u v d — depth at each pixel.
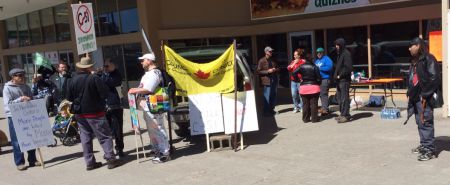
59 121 9.73
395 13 11.94
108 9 16.38
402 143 7.53
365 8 12.57
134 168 7.40
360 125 9.25
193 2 14.67
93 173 7.34
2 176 7.64
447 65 9.17
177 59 8.28
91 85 7.26
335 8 13.13
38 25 21.05
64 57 19.20
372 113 10.49
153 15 14.38
